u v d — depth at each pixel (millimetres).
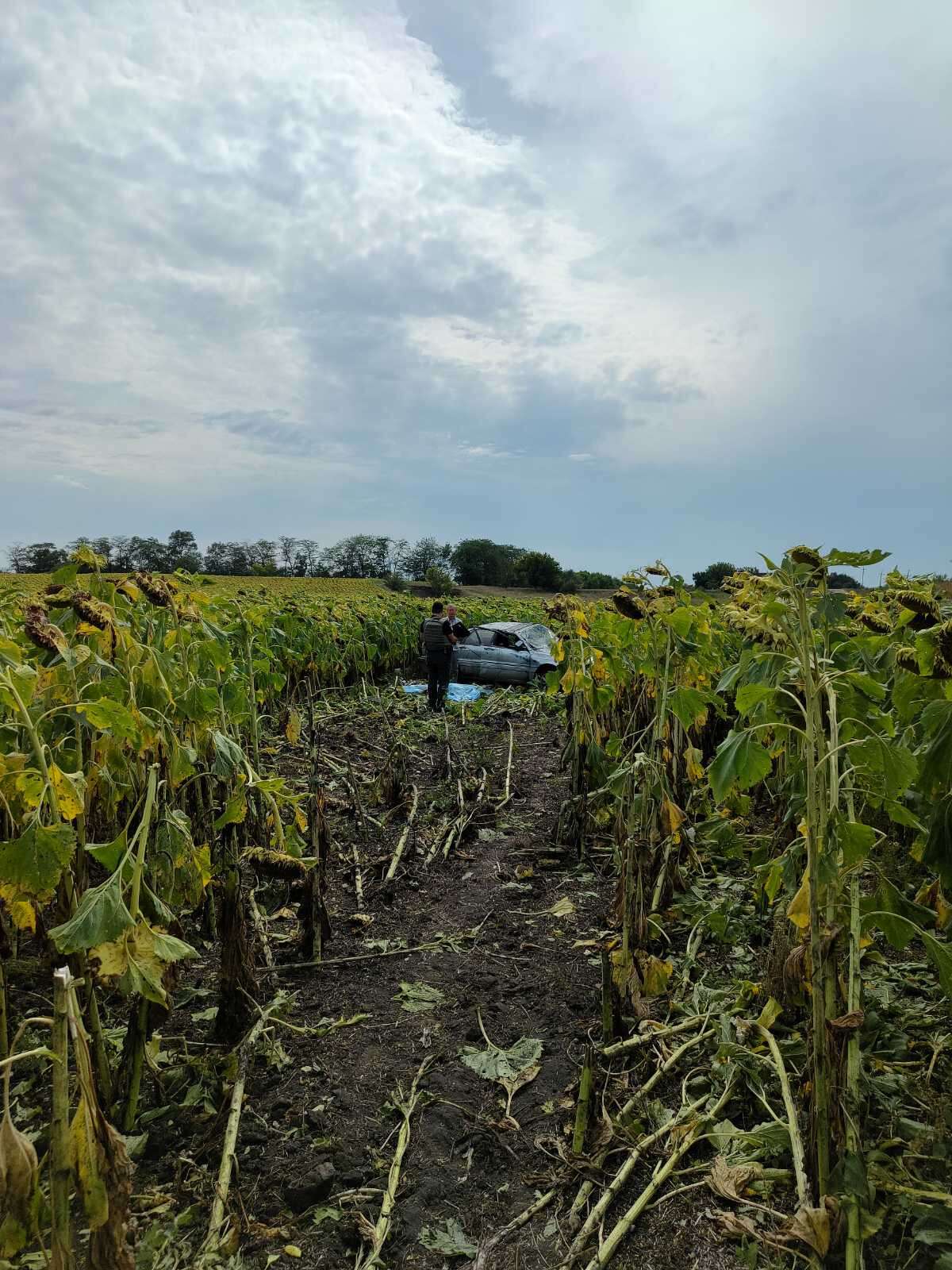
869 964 4301
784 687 3025
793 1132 2928
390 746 10352
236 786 4746
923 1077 3287
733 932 4898
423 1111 3479
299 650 12883
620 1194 2971
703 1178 3004
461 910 5680
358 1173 3098
